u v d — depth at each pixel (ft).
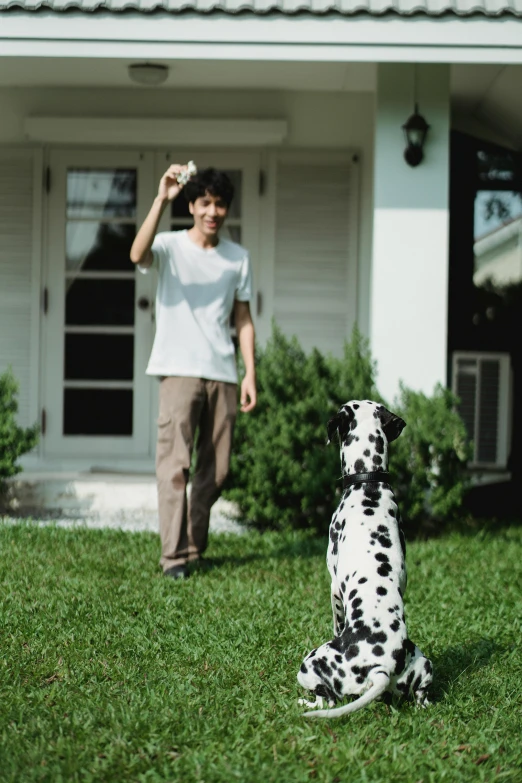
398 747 10.29
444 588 17.63
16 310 29.04
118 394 29.25
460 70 24.32
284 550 20.65
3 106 28.40
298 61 23.06
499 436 29.96
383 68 23.81
